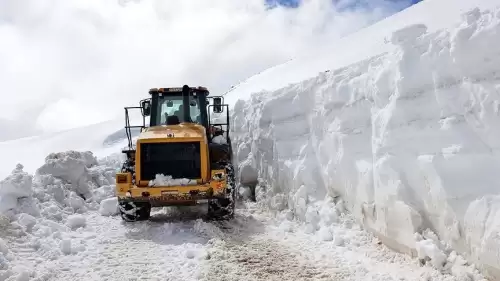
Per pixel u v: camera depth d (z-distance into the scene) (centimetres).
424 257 429
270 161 795
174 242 581
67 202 752
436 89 450
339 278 442
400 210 465
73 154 870
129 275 462
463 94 426
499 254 352
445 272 407
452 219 411
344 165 586
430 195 438
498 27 406
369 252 500
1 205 624
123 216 702
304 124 727
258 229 642
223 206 698
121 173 670
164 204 697
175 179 679
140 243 581
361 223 556
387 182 486
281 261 499
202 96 856
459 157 415
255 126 868
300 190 657
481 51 412
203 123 843
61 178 807
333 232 568
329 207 610
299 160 699
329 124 645
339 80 651
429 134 452
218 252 528
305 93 736
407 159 473
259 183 820
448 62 441
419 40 487
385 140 497
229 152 779
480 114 408
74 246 546
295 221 654
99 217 735
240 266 484
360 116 582
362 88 584
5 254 494
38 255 519
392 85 512
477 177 400
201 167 689
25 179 657
